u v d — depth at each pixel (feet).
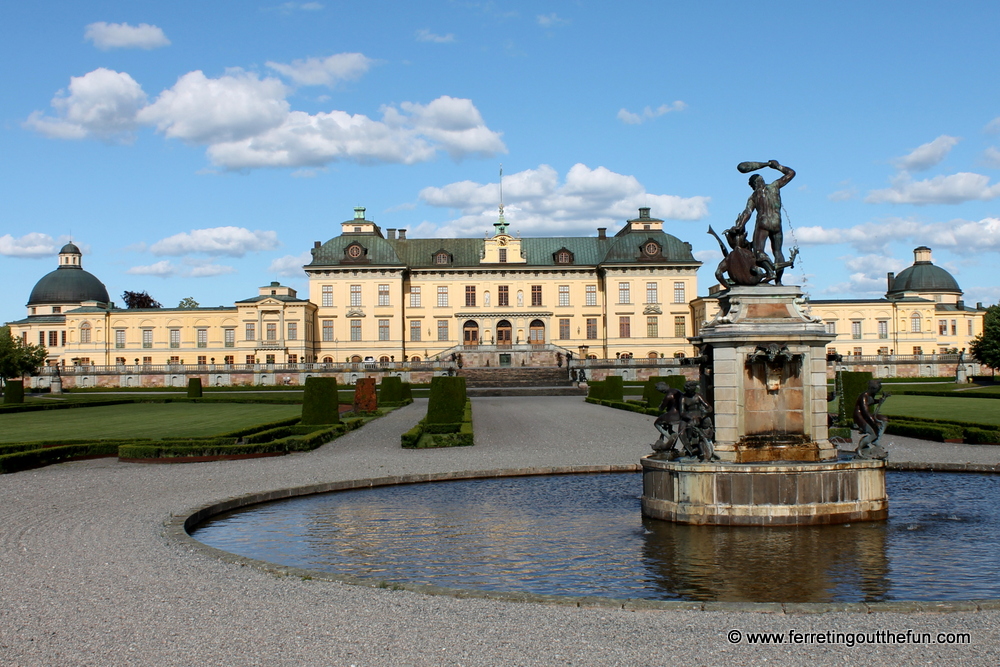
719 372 65.92
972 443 116.16
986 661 33.81
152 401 259.19
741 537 60.03
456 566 54.70
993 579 50.11
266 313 387.14
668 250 403.54
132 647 35.99
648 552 56.90
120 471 97.76
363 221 410.93
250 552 59.26
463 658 34.35
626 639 36.50
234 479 90.07
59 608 41.60
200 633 37.65
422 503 78.48
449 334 408.67
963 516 67.62
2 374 341.41
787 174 69.05
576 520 69.00
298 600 42.47
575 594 48.16
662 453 68.69
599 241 426.92
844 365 370.94
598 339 409.49
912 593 47.47
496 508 75.36
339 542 62.18
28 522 65.57
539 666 33.45
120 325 410.31
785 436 65.98
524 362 387.55
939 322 435.94
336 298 402.52
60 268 453.17
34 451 102.53
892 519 66.13
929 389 285.64
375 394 198.29
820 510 63.36
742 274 67.82
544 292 410.31
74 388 366.22
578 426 152.76
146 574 48.06
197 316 407.85
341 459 107.96
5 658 34.86
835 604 40.73
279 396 275.18
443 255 411.13
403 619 39.34
